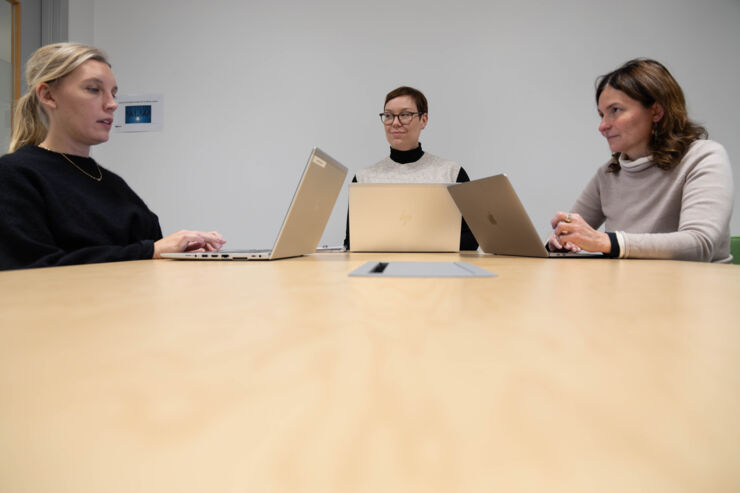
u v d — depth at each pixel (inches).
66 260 36.2
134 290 12.9
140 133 109.4
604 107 52.4
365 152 105.6
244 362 4.9
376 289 13.3
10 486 2.0
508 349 5.6
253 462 2.3
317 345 5.8
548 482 2.0
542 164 101.5
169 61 108.2
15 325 7.3
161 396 3.7
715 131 99.0
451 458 2.3
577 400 3.5
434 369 4.6
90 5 108.2
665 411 3.2
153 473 2.2
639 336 6.4
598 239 37.6
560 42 100.0
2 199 37.9
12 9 92.7
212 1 107.0
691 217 41.8
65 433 2.8
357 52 104.6
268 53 106.4
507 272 20.8
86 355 5.2
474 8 101.6
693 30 98.1
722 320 7.9
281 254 35.5
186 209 109.3
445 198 48.8
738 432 2.8
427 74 103.2
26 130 46.2
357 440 2.6
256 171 107.7
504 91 101.7
